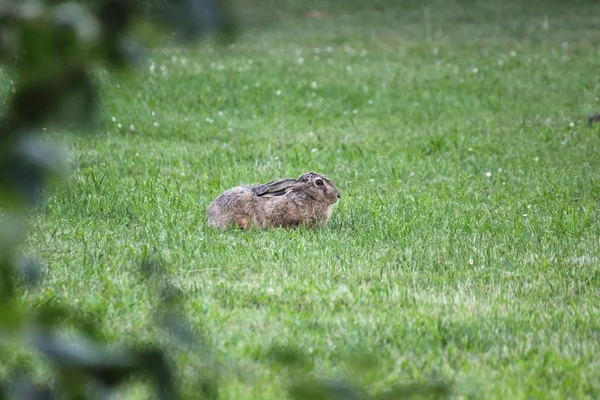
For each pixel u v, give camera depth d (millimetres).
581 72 44188
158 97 35281
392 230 17703
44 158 4070
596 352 11320
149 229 17172
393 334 11594
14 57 4012
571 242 17203
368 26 56500
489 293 13852
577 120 33906
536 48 50625
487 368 10656
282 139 30391
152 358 4426
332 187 18156
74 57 3975
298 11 59750
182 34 3727
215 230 17359
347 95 38125
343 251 16016
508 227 18438
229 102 36031
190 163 25500
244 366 10227
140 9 3842
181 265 14789
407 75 43125
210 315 12023
